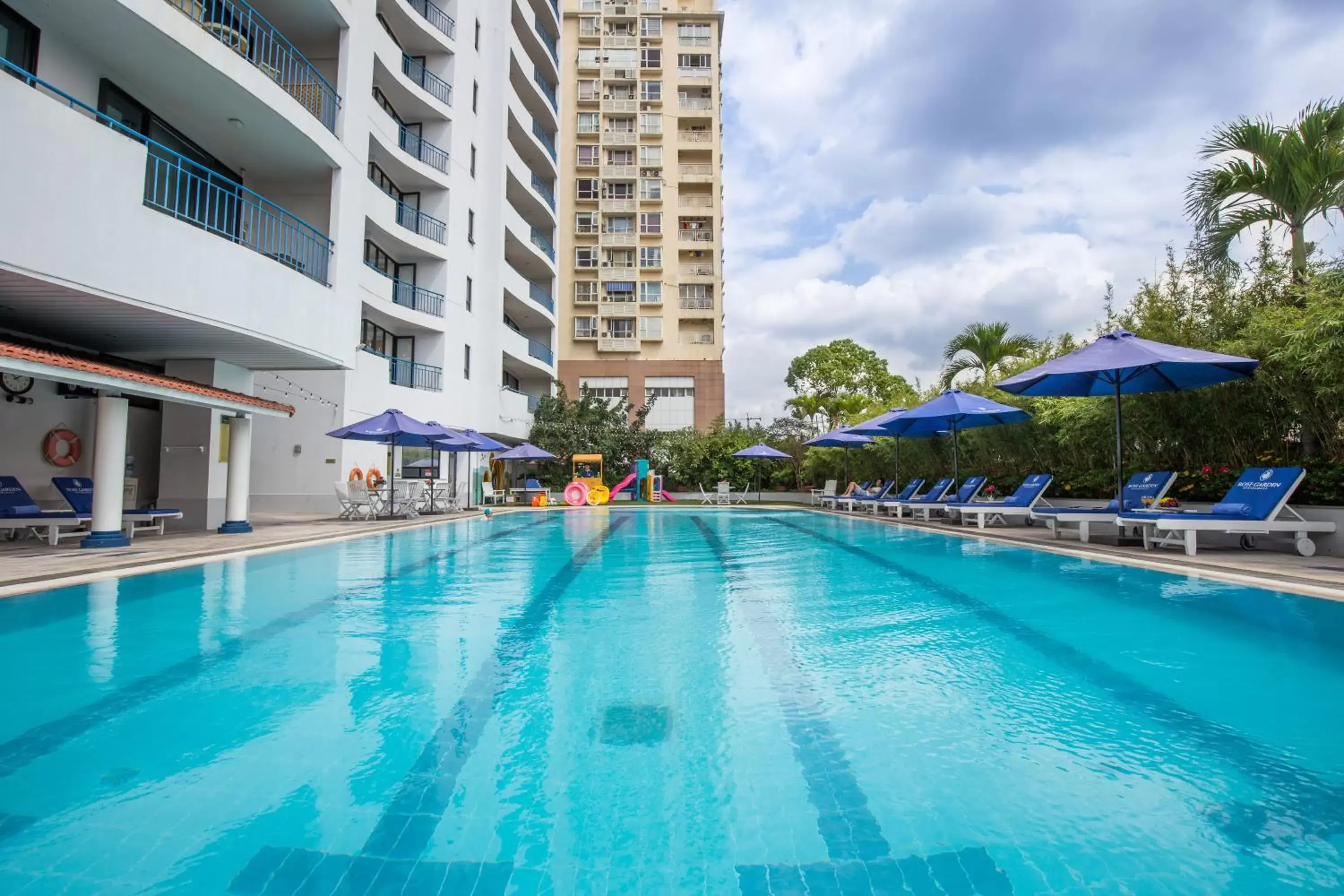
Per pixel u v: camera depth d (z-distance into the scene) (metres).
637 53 43.72
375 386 17.94
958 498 13.78
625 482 28.20
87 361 8.23
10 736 2.83
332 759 2.61
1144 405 9.73
